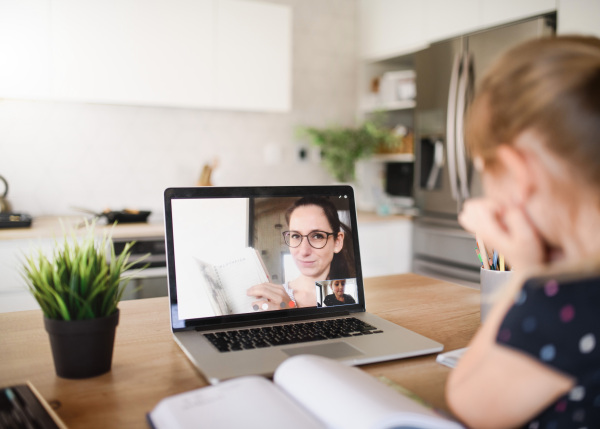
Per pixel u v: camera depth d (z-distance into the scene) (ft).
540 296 1.61
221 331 3.33
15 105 9.27
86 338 2.60
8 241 7.56
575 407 1.59
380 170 12.71
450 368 2.84
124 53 8.87
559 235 1.66
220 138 11.01
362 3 12.08
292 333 3.29
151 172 10.42
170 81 9.27
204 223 3.54
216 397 2.09
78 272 2.60
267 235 3.70
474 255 9.20
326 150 11.78
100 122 9.91
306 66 11.84
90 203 9.96
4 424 2.00
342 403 1.96
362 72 12.30
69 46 8.51
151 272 8.42
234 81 9.80
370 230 10.37
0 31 8.06
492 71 1.76
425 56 9.98
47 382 2.60
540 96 1.56
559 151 1.55
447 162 9.64
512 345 1.62
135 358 2.96
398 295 4.56
